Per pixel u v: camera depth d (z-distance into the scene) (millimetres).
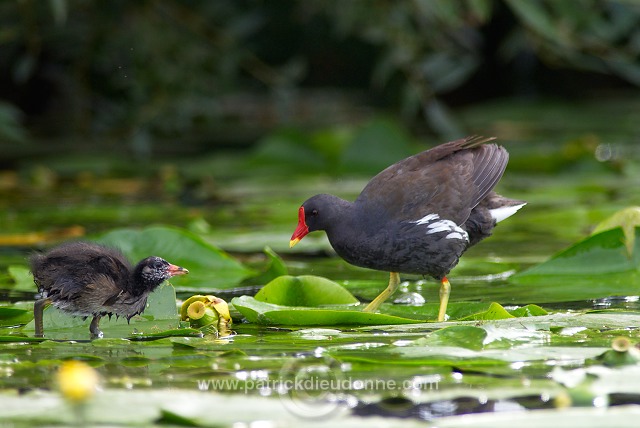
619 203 15625
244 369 6434
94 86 21156
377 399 5770
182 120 20766
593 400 5672
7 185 18922
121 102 21000
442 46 19062
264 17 23141
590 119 27281
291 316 8086
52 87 25125
